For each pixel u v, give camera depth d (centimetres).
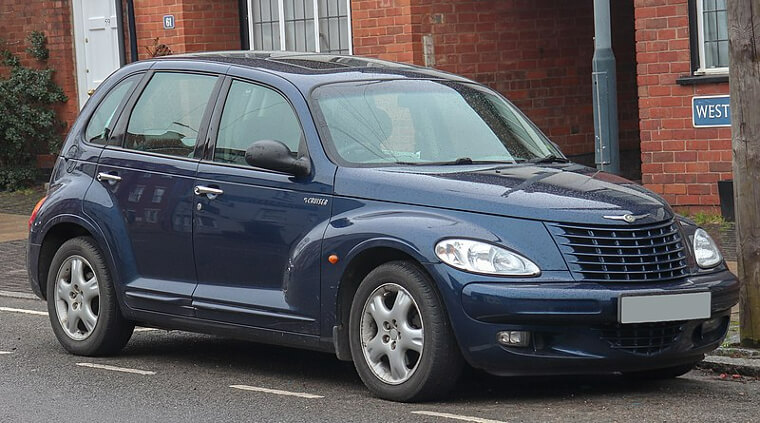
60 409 838
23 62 2475
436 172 869
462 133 934
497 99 1003
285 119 923
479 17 2033
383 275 830
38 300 1346
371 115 920
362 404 832
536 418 781
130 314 995
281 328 895
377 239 831
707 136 1658
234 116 952
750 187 955
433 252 805
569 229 808
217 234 934
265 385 909
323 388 893
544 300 783
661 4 1680
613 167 1335
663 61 1686
